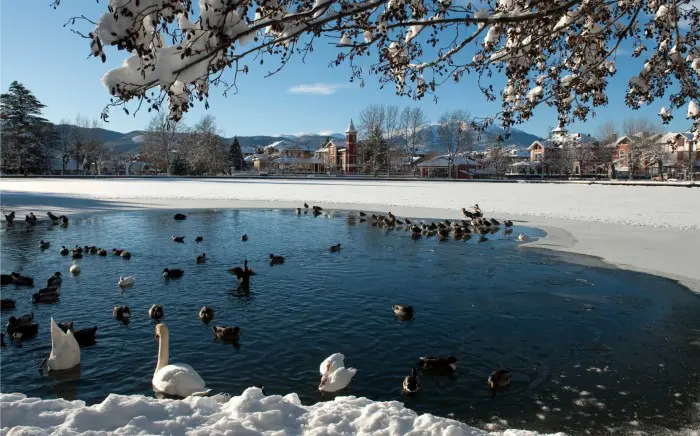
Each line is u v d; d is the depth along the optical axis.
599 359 9.58
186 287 14.72
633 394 8.18
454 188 62.66
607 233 25.14
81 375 8.79
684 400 7.96
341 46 5.75
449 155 111.06
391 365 9.34
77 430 3.97
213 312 11.91
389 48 6.71
